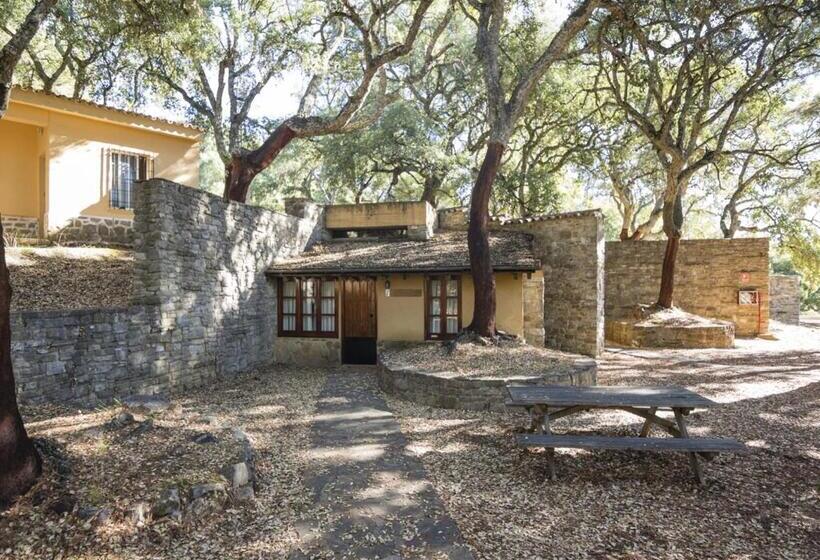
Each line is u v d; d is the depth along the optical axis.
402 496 4.32
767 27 11.82
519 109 9.72
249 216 10.98
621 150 18.11
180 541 3.46
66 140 11.27
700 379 9.63
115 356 7.13
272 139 13.30
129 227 12.30
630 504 4.12
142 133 12.55
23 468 3.55
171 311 8.27
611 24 12.38
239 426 6.43
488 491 4.42
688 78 13.02
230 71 15.85
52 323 6.22
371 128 19.42
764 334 17.16
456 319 11.96
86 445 4.46
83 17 10.72
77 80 15.27
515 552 3.37
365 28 12.43
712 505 4.11
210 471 4.19
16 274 8.69
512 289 11.55
